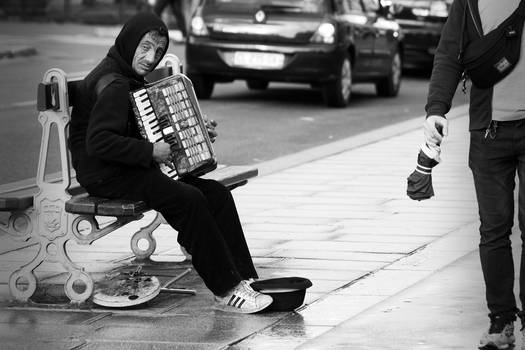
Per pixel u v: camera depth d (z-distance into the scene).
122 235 12.02
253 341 8.30
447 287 9.77
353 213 13.14
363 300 9.44
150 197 9.01
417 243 11.59
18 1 57.97
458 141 19.42
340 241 11.70
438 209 13.41
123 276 9.77
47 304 9.29
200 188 9.48
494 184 7.96
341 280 10.12
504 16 7.69
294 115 23.45
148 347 8.15
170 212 9.02
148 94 9.12
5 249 11.24
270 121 22.31
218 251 9.05
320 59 23.97
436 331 8.50
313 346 8.15
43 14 58.12
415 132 20.66
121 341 8.30
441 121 7.86
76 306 9.25
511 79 7.74
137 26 9.12
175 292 9.66
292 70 23.98
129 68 9.19
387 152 18.06
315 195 14.28
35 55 36.91
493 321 8.07
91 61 35.12
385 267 10.59
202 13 24.56
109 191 9.12
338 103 24.95
